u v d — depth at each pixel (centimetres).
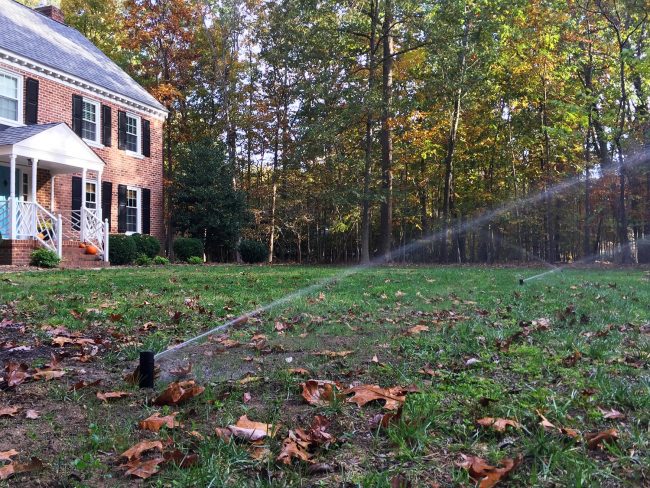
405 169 2697
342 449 188
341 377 282
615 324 448
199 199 2141
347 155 2283
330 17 1884
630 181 2200
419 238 3045
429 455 182
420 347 355
